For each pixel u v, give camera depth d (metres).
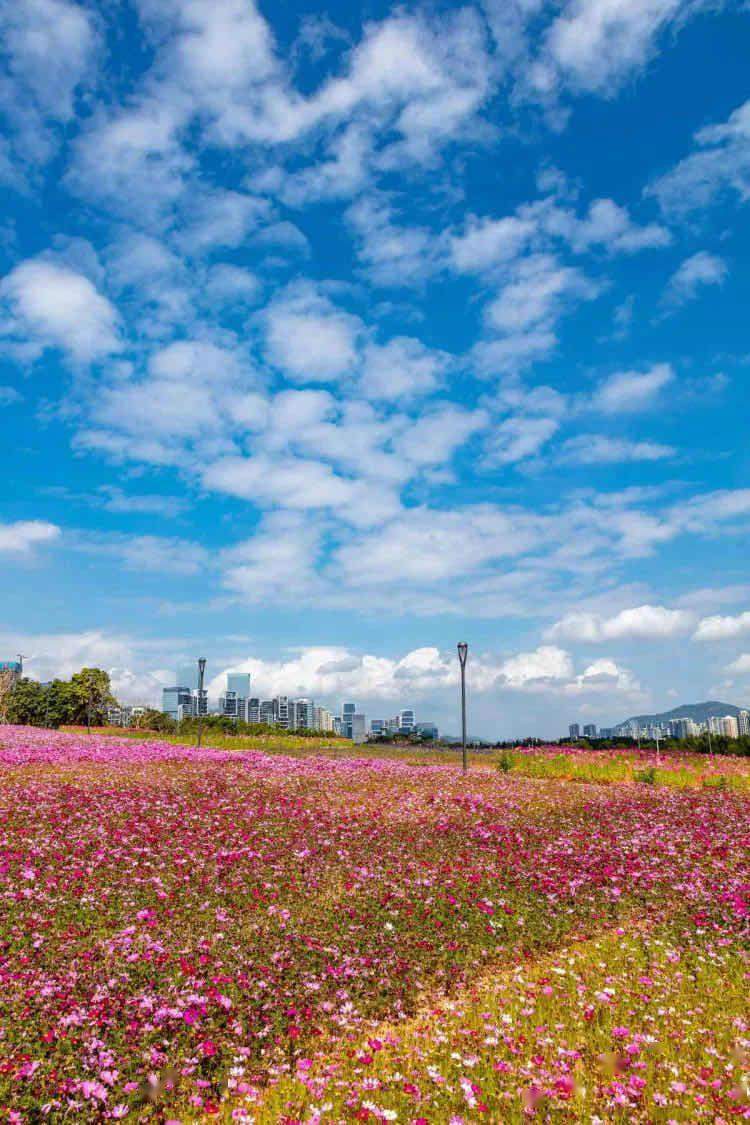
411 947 11.34
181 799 21.14
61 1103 7.02
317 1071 7.83
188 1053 8.12
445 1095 7.20
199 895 13.03
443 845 17.03
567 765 32.66
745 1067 7.57
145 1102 7.34
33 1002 8.71
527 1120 6.75
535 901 13.45
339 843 16.94
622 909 13.20
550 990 9.66
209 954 10.56
